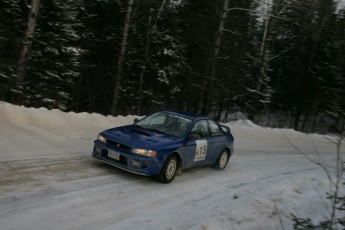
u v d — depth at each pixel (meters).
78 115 13.15
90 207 6.16
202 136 9.40
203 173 9.74
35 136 10.02
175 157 8.34
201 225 6.08
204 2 29.23
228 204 7.38
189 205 7.05
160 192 7.55
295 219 5.16
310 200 8.52
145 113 30.53
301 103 41.41
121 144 8.00
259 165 12.07
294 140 20.05
